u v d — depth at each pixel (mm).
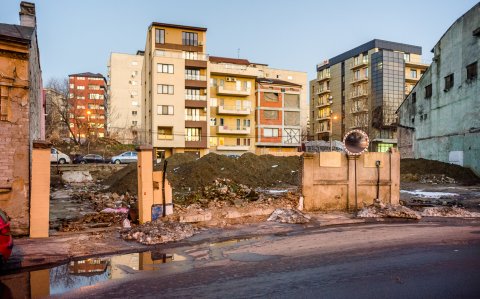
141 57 89875
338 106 82312
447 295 5375
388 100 69688
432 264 7027
